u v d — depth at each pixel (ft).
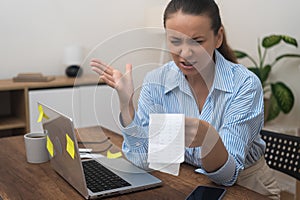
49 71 11.20
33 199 3.79
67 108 9.84
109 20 11.85
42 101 9.53
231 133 4.21
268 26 11.98
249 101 4.27
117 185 3.96
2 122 9.67
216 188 3.96
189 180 4.22
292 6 11.20
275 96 10.85
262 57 12.23
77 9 11.34
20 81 9.72
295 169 5.23
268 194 5.03
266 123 11.53
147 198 3.78
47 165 4.76
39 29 10.91
